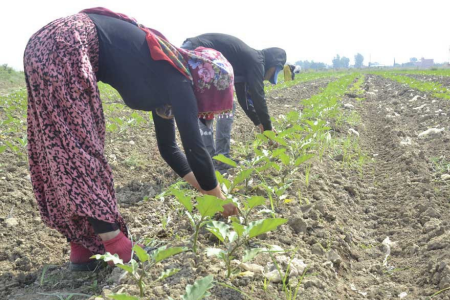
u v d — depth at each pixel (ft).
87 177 6.79
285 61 14.24
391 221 11.05
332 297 7.16
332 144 17.53
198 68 7.66
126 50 6.93
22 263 8.79
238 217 9.14
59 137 6.69
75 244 8.11
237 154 15.88
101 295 6.83
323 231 9.46
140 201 11.96
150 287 6.93
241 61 12.87
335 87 46.32
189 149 7.10
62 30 6.59
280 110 30.83
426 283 7.77
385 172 15.23
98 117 7.06
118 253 7.34
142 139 19.36
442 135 19.88
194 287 5.85
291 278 7.29
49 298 7.37
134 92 7.18
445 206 11.40
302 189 11.81
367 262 9.09
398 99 40.45
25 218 11.08
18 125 23.04
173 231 9.68
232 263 7.57
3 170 14.37
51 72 6.45
